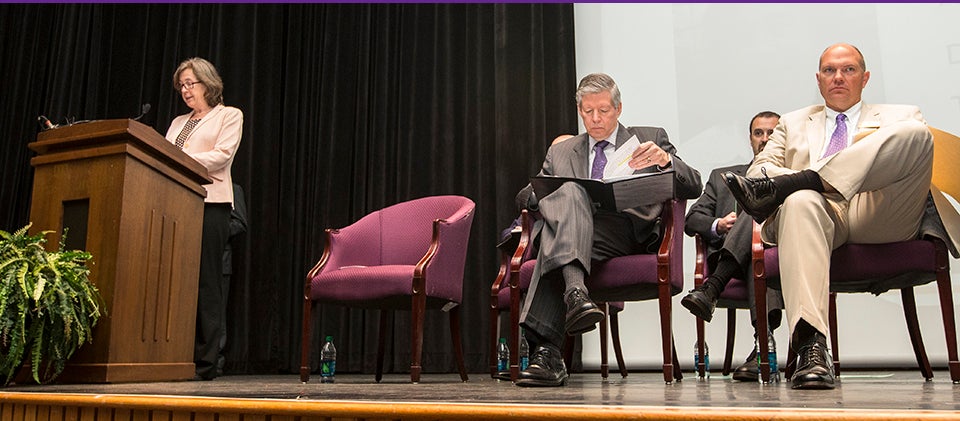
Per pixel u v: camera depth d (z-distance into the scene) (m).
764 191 1.77
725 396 1.29
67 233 2.16
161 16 4.60
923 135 1.76
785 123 2.31
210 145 3.00
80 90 4.51
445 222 2.61
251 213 4.20
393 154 4.25
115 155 2.12
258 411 1.05
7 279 1.85
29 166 4.49
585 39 4.21
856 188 1.74
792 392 1.46
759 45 3.96
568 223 1.93
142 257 2.16
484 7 4.30
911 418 0.78
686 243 3.87
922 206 1.88
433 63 4.27
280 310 4.14
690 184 2.13
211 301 2.82
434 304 2.69
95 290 2.01
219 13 4.45
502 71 4.19
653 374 3.60
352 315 4.06
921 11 3.79
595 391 1.54
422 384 2.28
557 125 4.09
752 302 2.36
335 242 2.76
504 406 0.93
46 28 4.66
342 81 4.34
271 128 4.32
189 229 2.42
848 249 1.93
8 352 1.83
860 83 2.25
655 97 4.06
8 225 4.42
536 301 1.96
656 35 4.12
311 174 4.29
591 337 3.96
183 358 2.35
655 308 3.88
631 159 2.07
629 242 2.14
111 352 2.01
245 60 4.37
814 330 1.68
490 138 4.17
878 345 3.62
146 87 4.50
